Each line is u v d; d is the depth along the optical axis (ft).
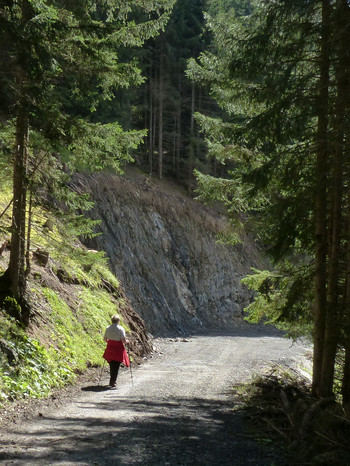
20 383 27.63
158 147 141.59
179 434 21.71
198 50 148.97
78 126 33.27
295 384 35.12
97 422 22.97
